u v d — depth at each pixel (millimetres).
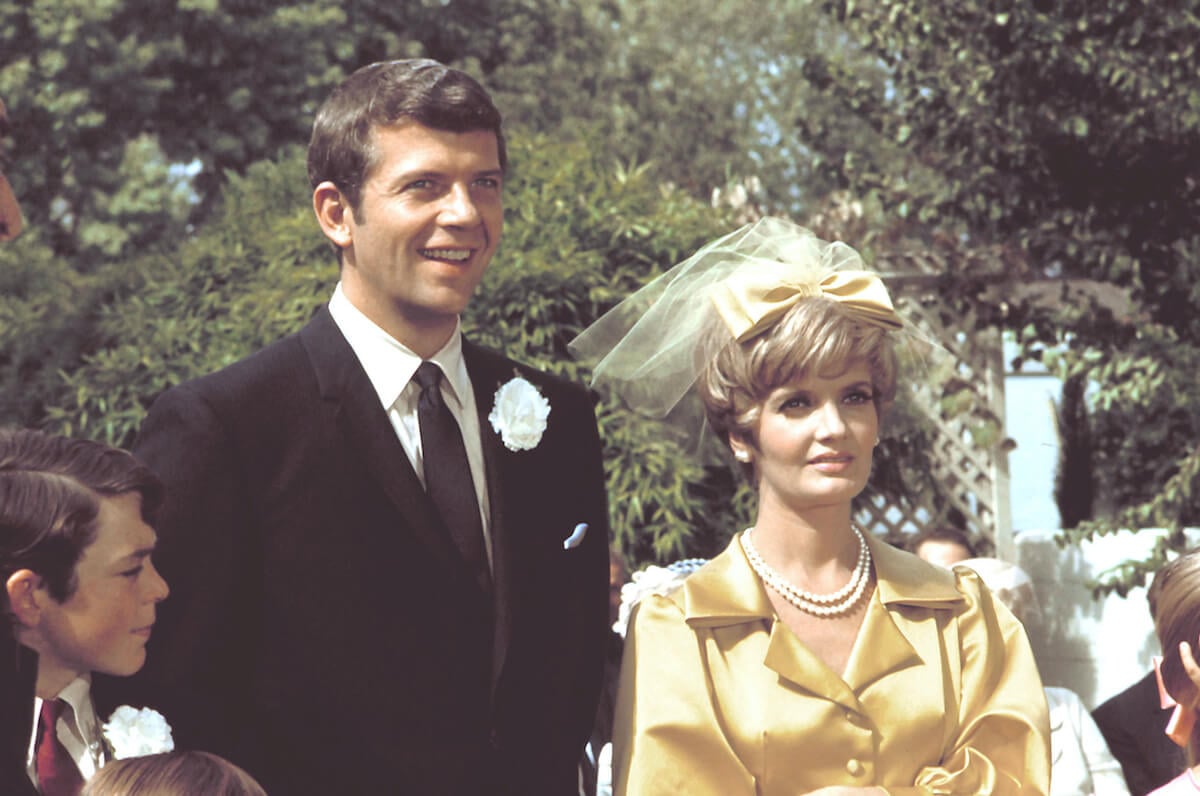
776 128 22203
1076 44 6340
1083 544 7340
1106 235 6754
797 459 2412
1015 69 6445
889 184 7168
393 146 2467
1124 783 4160
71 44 15211
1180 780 2332
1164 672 2379
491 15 18469
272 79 16297
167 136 16078
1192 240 6648
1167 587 2391
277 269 7410
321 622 2412
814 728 2350
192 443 2398
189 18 15758
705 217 7605
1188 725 2359
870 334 2408
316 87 16234
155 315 7867
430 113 2467
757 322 2406
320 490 2453
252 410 2453
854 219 7797
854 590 2480
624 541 6824
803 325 2373
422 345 2586
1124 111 6430
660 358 2592
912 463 7516
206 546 2367
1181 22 6152
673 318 2613
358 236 2520
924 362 2807
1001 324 7066
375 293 2543
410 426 2580
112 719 2270
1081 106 6473
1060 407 8914
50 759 2318
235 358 7223
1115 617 7246
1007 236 6895
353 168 2498
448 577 2506
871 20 6812
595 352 2922
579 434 2840
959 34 6570
